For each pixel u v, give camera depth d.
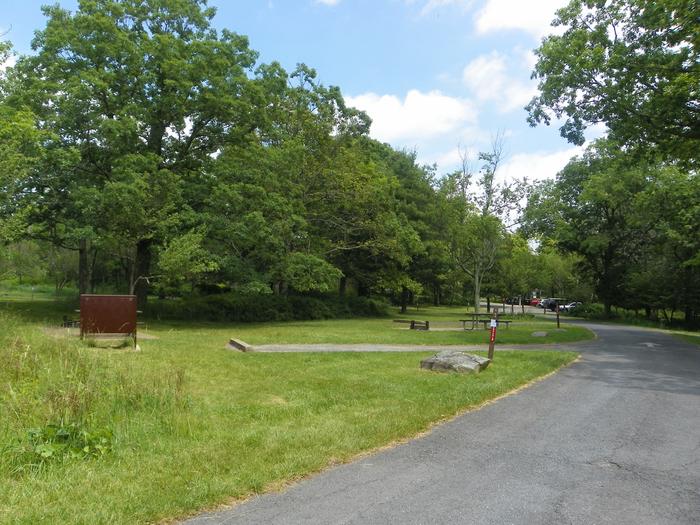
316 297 37.22
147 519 4.02
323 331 21.92
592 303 54.84
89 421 6.18
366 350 15.19
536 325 30.05
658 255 43.09
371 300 40.03
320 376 10.59
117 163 21.88
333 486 4.83
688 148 19.75
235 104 24.52
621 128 19.98
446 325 29.20
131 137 22.72
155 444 5.77
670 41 17.69
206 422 6.77
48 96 21.64
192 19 26.44
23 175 16.06
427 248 42.41
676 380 11.28
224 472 5.01
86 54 23.00
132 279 23.89
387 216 33.50
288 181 27.66
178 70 23.53
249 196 24.53
